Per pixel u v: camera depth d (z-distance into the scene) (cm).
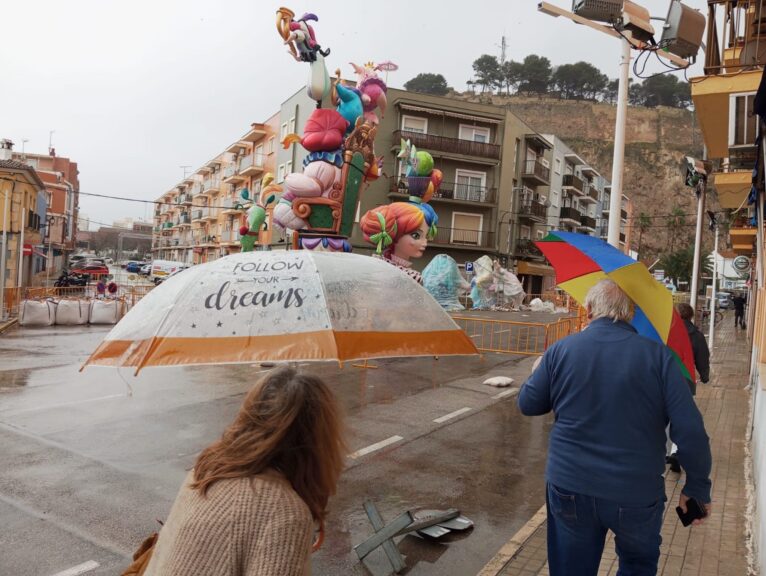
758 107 545
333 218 1364
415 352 263
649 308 310
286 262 280
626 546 260
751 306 1772
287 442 152
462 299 3328
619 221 834
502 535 466
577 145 12225
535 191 4878
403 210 1658
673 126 12250
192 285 262
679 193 11306
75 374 1066
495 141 4250
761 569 371
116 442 675
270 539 133
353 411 844
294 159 3906
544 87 13550
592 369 262
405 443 703
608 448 255
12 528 453
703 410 888
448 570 407
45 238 4747
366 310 267
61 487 538
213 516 138
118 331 263
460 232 4169
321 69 1320
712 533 455
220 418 786
